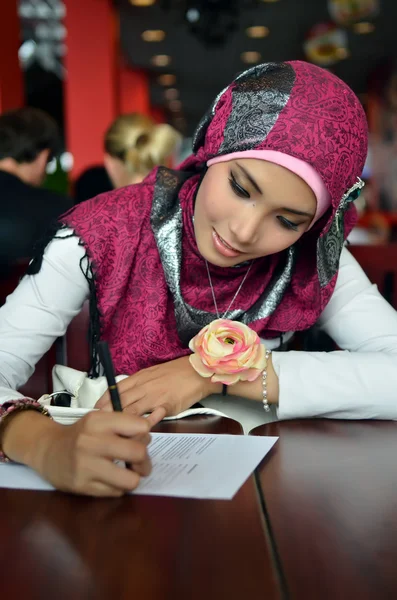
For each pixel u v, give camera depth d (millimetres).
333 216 1107
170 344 1238
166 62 12680
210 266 1236
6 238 2420
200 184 1177
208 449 885
